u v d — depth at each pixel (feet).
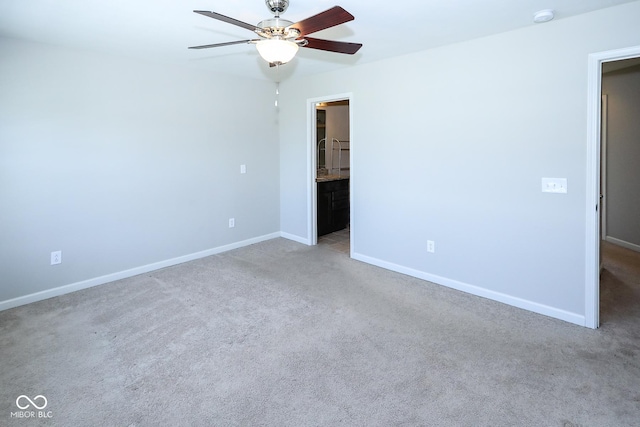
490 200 10.28
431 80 11.16
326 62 12.72
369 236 13.73
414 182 12.01
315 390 6.66
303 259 14.42
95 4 7.61
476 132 10.35
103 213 11.90
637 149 14.42
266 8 7.82
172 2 7.52
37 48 10.21
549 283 9.43
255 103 15.99
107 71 11.60
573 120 8.68
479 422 5.86
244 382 6.89
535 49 9.07
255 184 16.43
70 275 11.35
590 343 8.13
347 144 23.20
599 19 8.10
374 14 8.23
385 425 5.82
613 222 15.76
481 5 7.75
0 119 9.75
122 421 5.92
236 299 10.63
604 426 5.74
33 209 10.50
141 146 12.60
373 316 9.53
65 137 10.91
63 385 6.81
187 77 13.58
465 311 9.80
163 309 10.01
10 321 9.36
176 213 13.79
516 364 7.38
